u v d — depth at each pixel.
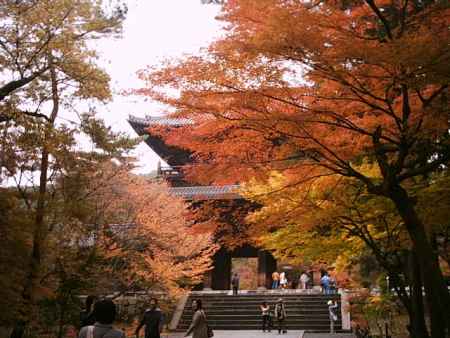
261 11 9.02
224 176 10.61
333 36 9.05
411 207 9.88
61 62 14.41
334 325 28.52
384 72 8.66
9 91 13.90
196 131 10.44
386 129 10.12
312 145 9.88
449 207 11.02
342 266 16.98
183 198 30.67
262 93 9.15
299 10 8.89
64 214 14.30
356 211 12.96
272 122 9.37
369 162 12.80
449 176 11.88
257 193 12.84
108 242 21.09
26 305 13.41
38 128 13.78
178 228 26.84
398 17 11.48
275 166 10.80
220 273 40.16
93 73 14.70
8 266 12.51
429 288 9.46
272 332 27.50
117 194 23.84
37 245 13.84
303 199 12.05
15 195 13.38
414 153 12.01
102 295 23.34
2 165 14.27
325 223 12.53
